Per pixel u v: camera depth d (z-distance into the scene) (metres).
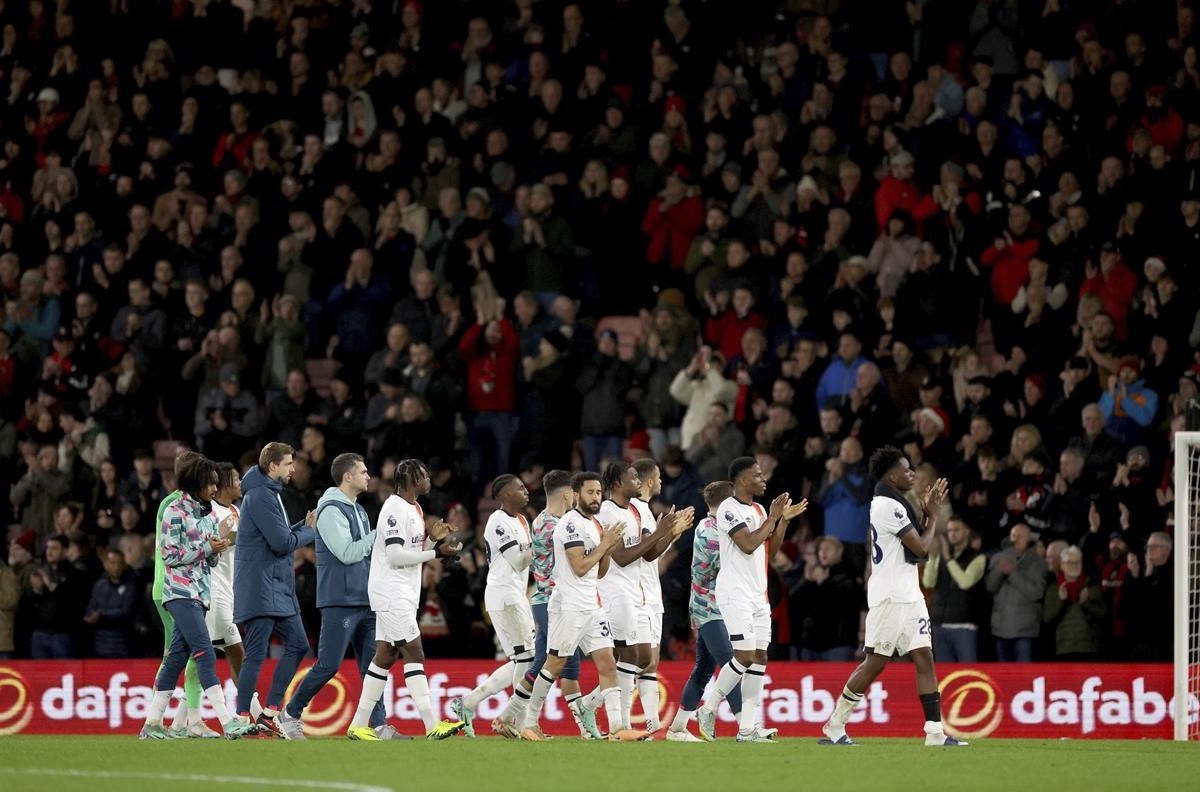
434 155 87.00
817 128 85.38
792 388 74.50
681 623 68.81
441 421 75.69
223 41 95.69
